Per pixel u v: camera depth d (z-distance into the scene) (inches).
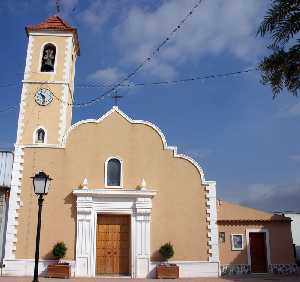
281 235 1057.5
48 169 959.0
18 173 951.6
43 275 892.6
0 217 970.1
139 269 910.4
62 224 927.0
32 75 1210.0
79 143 981.2
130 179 969.5
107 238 949.2
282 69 563.8
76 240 915.4
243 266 1031.0
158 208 955.3
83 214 927.7
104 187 957.2
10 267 894.4
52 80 1206.9
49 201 938.1
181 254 933.2
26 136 1153.4
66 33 1270.9
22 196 938.7
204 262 930.1
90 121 996.6
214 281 833.5
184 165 986.1
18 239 912.9
